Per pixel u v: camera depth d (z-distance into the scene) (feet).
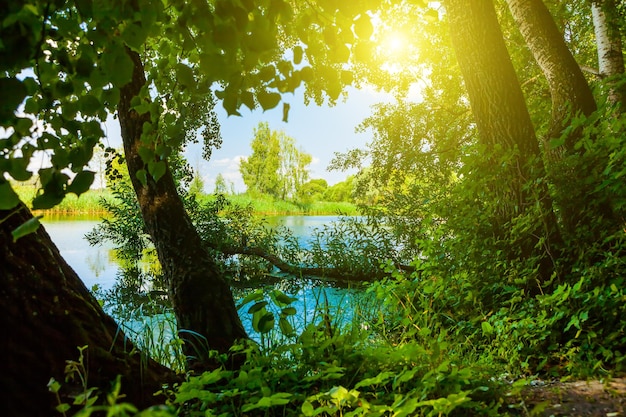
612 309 9.80
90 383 6.48
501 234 14.39
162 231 11.37
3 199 4.92
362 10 5.87
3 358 5.76
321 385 7.82
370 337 13.25
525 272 12.84
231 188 130.72
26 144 6.11
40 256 6.86
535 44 17.92
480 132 15.83
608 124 13.48
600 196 13.08
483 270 14.05
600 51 28.48
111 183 33.45
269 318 8.17
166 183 11.89
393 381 7.22
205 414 6.48
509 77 15.30
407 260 31.99
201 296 10.68
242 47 5.69
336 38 6.04
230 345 10.27
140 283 29.76
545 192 13.89
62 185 5.67
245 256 35.73
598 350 9.35
